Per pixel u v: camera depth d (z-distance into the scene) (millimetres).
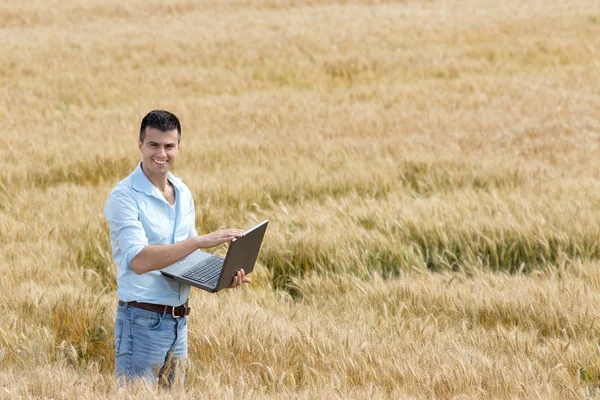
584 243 8836
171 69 20891
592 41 24109
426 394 4949
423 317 6758
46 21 30609
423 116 15906
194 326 6156
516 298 6832
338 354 5559
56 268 7730
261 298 7270
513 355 5645
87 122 15453
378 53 22500
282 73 20719
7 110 16641
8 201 10508
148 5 33531
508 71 21125
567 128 14484
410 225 9250
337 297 7402
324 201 10578
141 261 4523
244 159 12789
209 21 29500
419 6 33406
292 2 34531
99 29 27953
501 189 11008
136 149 12969
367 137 14336
